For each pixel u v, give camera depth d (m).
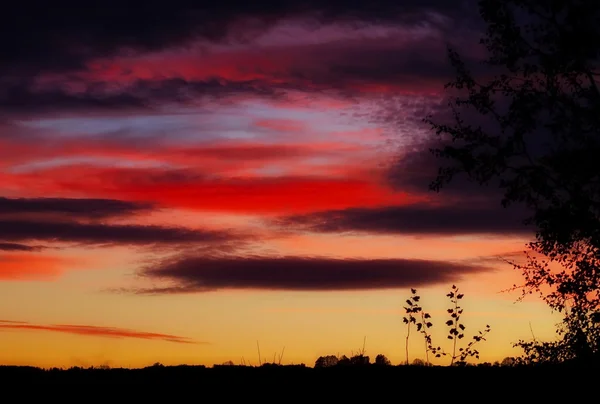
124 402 17.31
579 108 15.85
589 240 16.59
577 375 17.92
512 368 19.36
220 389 18.47
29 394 17.84
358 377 19.39
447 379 18.78
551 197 16.16
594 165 15.58
